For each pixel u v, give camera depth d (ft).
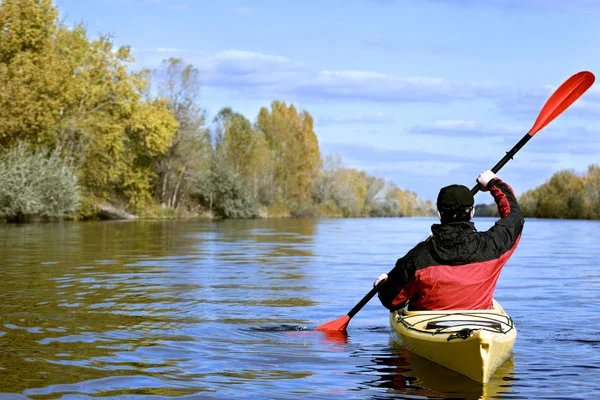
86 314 22.68
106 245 57.82
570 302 25.82
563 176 178.81
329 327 20.26
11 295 27.09
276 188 233.55
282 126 250.57
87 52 137.39
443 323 16.15
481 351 14.21
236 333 19.75
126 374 14.87
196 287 30.19
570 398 13.20
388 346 18.06
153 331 19.84
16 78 105.19
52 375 14.73
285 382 14.34
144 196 156.87
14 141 114.11
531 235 84.58
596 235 84.12
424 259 16.93
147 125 140.77
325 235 84.94
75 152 131.44
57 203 112.88
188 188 175.42
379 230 104.99
